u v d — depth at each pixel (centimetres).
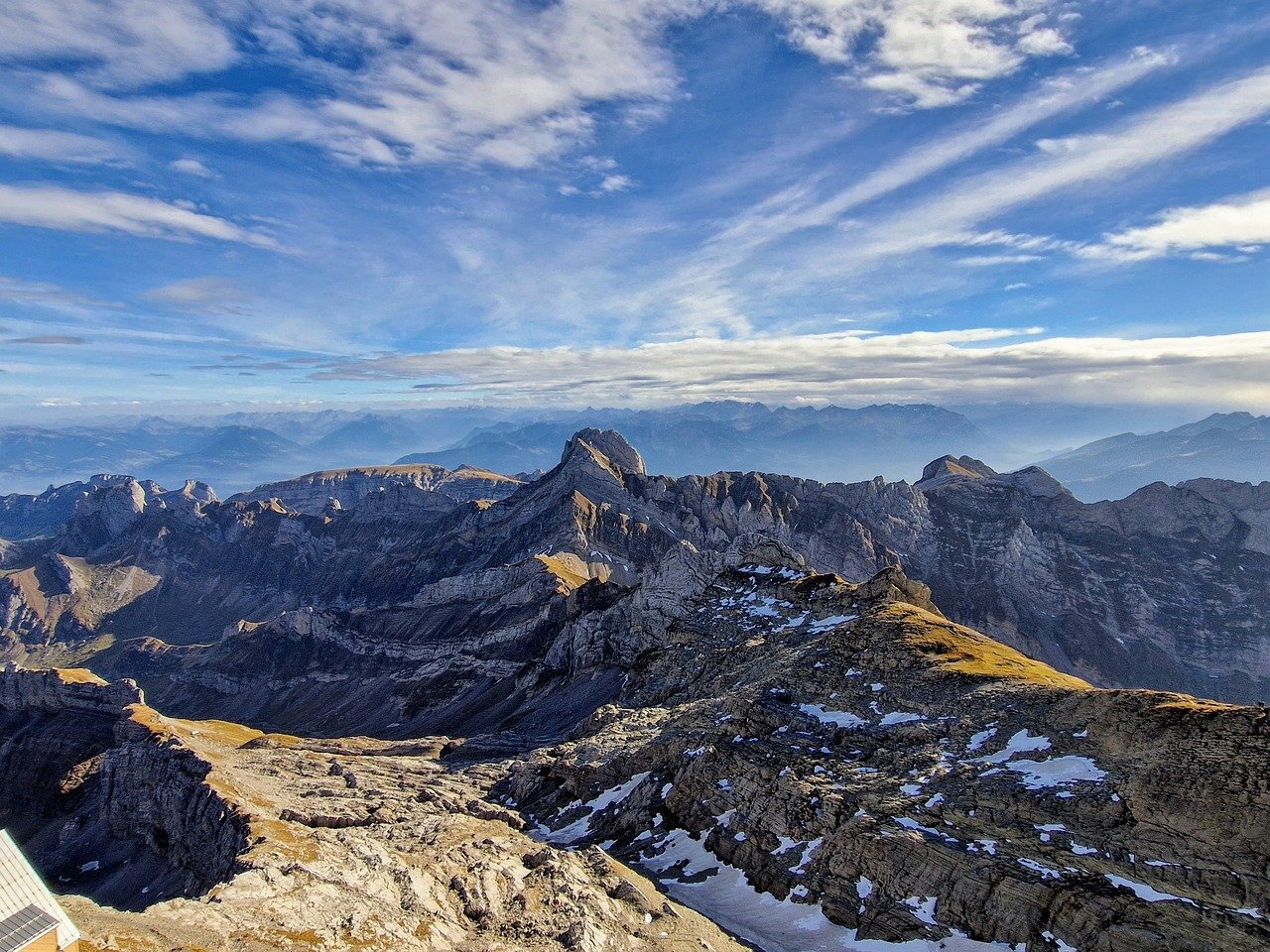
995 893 5834
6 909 4328
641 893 7156
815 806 7800
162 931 4850
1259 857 5066
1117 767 6338
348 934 5375
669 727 11594
